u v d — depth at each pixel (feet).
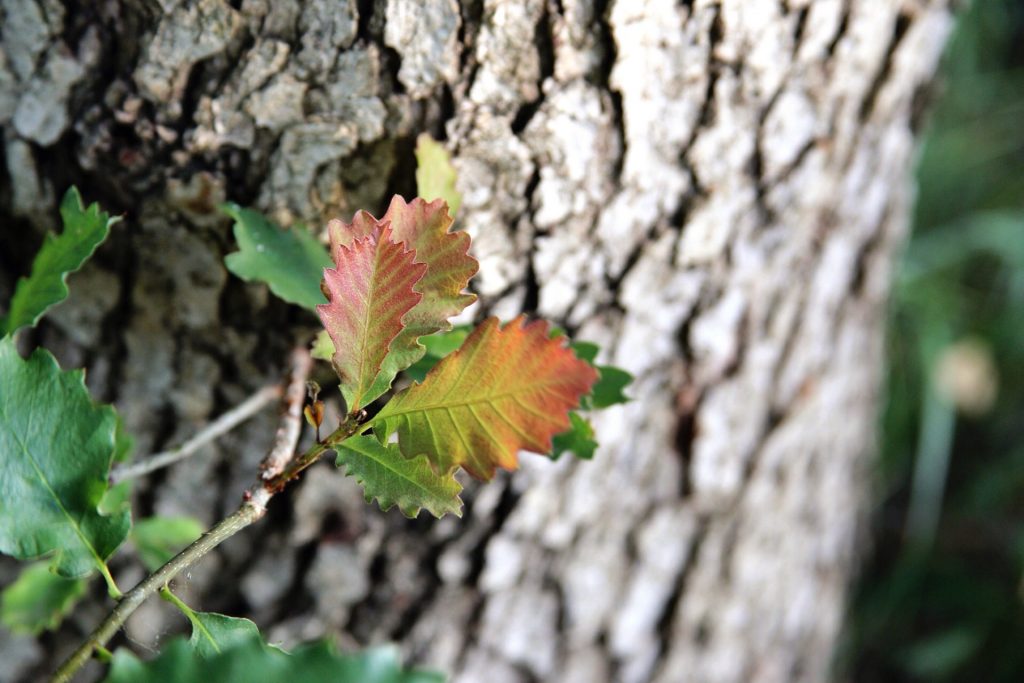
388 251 1.73
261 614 2.49
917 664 4.43
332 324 1.74
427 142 2.04
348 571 2.46
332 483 2.36
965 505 4.74
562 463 2.41
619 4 2.04
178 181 2.10
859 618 4.57
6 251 2.24
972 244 4.77
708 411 2.52
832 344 2.76
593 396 2.01
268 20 2.02
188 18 2.02
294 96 2.06
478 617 2.56
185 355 2.27
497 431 1.74
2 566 2.41
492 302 2.23
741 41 2.13
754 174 2.28
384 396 2.18
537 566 2.54
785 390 2.64
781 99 2.22
